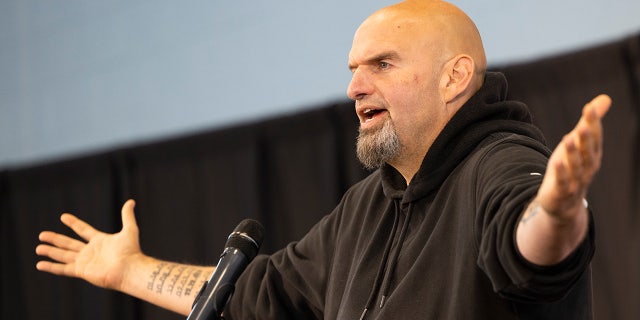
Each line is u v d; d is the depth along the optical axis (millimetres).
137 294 3932
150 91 8930
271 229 7957
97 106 9266
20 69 9773
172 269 3916
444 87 3234
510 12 6961
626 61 6309
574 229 2283
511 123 3131
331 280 3375
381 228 3260
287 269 3676
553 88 6602
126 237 4012
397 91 3201
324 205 7684
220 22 8547
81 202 9172
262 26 8281
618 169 6184
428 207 3100
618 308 6066
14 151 9719
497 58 6984
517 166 2668
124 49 9141
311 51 7969
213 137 8398
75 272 3965
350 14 7770
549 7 6785
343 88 7754
